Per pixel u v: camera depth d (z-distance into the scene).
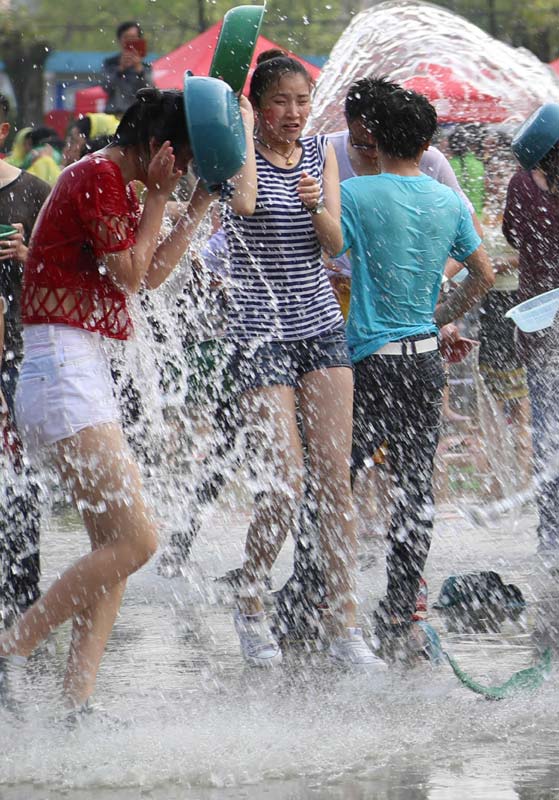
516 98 25.94
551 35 48.66
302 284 13.60
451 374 24.48
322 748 10.60
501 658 13.38
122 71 32.22
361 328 14.06
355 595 13.42
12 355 14.52
